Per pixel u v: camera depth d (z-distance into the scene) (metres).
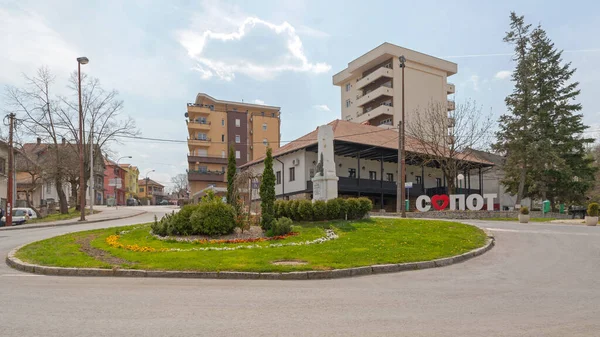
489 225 20.39
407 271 10.54
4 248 15.38
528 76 38.06
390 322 5.95
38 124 37.69
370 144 36.38
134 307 6.84
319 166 23.66
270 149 17.11
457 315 6.34
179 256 11.80
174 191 124.69
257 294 7.91
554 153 36.62
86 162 42.44
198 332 5.45
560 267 10.59
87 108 41.25
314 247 12.98
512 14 39.06
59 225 28.55
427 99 63.19
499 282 8.99
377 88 60.06
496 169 46.72
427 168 47.25
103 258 11.75
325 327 5.70
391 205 44.75
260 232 16.11
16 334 5.35
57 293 7.99
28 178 51.78
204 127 77.56
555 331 5.52
